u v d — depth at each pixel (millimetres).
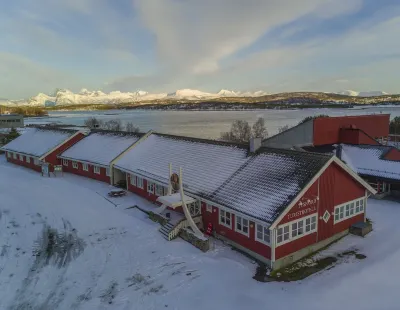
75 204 31516
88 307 16484
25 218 28141
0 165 52188
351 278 18688
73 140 47469
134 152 37625
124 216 28281
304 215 21141
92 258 21297
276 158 24547
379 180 34344
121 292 17672
